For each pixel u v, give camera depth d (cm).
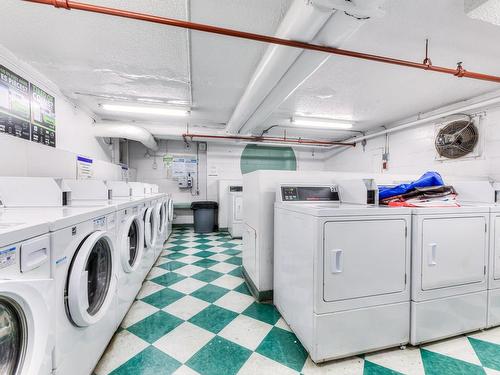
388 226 149
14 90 243
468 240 163
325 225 137
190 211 625
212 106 394
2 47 227
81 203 187
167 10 180
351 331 141
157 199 342
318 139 646
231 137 546
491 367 135
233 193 501
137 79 294
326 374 131
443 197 183
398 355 146
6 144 179
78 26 198
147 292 234
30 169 204
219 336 165
